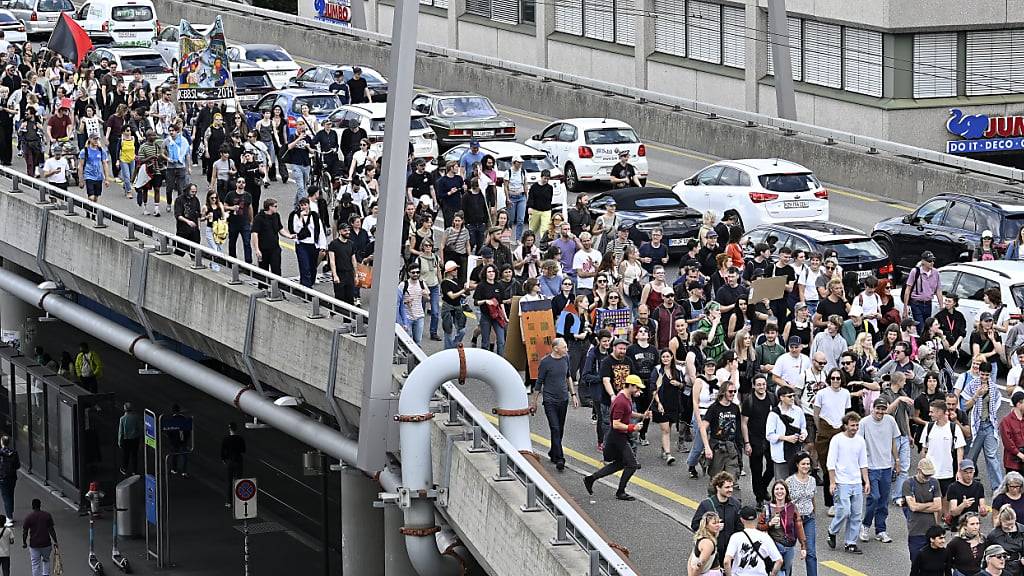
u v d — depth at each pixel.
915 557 28.36
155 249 46.59
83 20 92.50
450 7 107.50
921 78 75.38
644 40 90.81
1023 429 32.78
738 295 39.00
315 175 55.56
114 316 55.78
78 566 50.53
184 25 59.44
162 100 62.41
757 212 53.94
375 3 113.31
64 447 55.94
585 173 62.88
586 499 33.06
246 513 43.97
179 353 49.28
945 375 37.69
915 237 50.31
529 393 38.56
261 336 41.34
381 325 34.81
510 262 42.06
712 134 72.38
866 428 30.94
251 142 52.66
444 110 65.75
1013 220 47.88
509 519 26.77
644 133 76.62
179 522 53.50
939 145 75.38
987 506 29.62
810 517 28.45
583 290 41.62
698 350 35.06
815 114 79.56
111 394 55.59
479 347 41.78
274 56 81.94
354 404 37.62
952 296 39.16
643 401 35.84
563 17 98.56
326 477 47.12
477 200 47.97
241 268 43.66
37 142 59.06
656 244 43.88
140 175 55.22
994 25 74.50
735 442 32.34
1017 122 75.50
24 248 53.25
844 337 38.09
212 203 47.97
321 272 48.94
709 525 25.55
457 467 30.77
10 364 59.47
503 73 85.81
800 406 32.81
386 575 39.34
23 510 55.50
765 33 82.00
